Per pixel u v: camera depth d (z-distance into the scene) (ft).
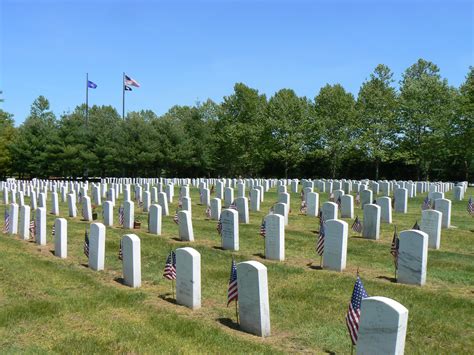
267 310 26.12
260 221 68.44
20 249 49.98
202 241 53.72
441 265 41.11
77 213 83.15
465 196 107.86
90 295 33.22
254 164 225.56
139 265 36.11
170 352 22.97
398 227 61.36
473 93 157.17
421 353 23.40
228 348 23.63
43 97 250.16
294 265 41.93
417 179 198.39
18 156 217.56
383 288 34.06
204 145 224.53
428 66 187.83
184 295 31.09
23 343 24.47
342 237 39.45
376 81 192.44
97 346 23.71
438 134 170.40
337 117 204.74
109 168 216.54
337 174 230.27
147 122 220.23
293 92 249.14
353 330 22.25
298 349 24.14
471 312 29.14
